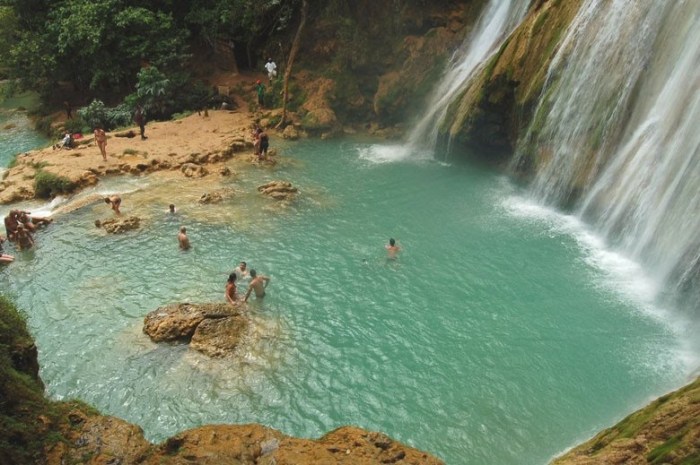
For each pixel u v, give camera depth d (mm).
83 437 10398
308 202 26703
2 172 33281
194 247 22641
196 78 45844
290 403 14641
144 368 15945
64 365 16172
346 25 39406
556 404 14234
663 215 19188
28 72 44469
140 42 43156
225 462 9836
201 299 19281
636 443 9703
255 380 15438
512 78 27594
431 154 33156
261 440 10758
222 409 14484
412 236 23203
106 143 33188
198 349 16484
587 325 17141
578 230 22906
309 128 36969
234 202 26719
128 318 18281
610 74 23328
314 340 17062
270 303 18922
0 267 21406
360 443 10859
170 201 26906
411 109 37219
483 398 14594
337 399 14758
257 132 31938
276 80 41375
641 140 21500
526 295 18859
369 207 26094
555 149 25406
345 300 19078
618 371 15164
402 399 14688
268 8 42594
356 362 16094
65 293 19766
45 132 44094
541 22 27375
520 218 24359
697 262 17125
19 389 10617
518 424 13680
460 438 13352
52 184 27984
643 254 19859
